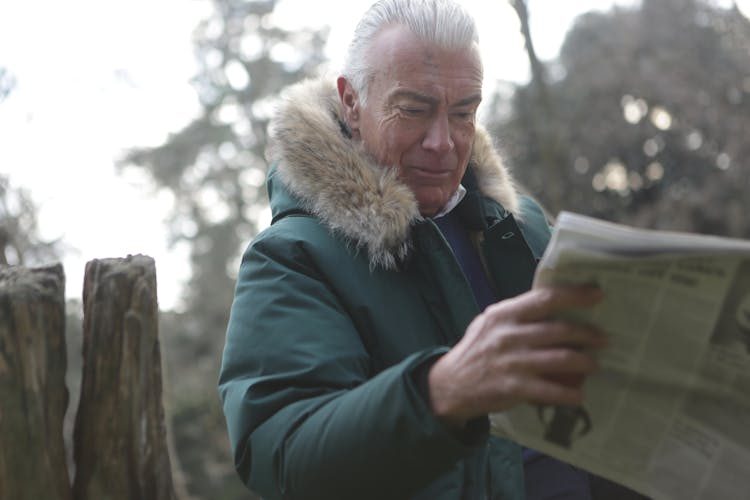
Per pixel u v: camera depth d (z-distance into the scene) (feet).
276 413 5.14
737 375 4.32
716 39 51.08
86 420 4.95
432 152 6.27
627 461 4.55
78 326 39.24
